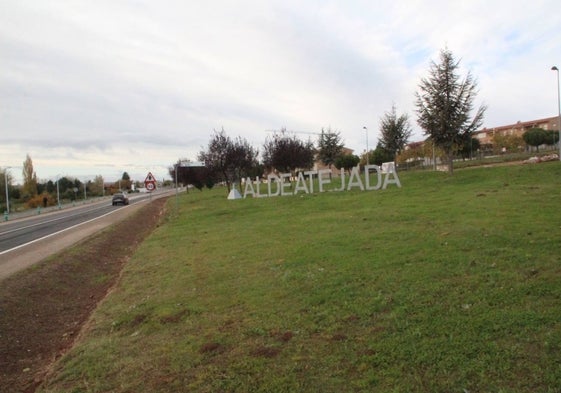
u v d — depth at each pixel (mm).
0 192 75000
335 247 9391
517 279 5898
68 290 9891
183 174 63656
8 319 7320
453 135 25531
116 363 4879
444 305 5332
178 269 9320
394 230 10555
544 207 11383
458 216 11492
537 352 4031
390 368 4082
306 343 4801
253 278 7723
